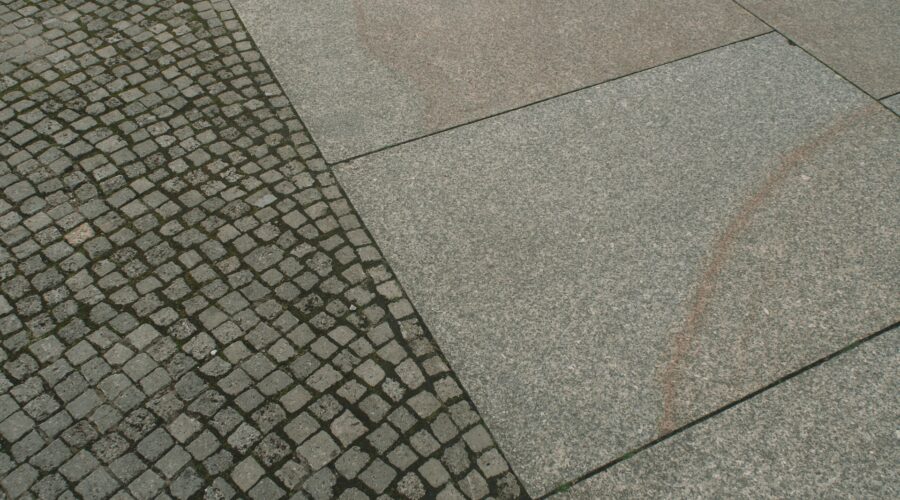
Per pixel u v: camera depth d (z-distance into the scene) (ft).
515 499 8.80
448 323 10.52
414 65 14.76
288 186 12.35
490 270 11.19
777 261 11.36
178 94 13.88
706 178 12.61
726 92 14.25
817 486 8.89
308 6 16.20
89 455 9.09
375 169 12.71
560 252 11.45
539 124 13.56
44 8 15.65
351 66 14.70
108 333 10.30
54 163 12.56
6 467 8.96
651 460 9.14
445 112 13.79
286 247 11.43
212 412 9.52
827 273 11.20
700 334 10.43
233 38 15.24
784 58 15.05
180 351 10.12
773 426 9.46
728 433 9.40
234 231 11.62
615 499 8.80
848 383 9.91
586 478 8.98
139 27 15.33
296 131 13.33
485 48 15.20
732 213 12.06
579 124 13.57
